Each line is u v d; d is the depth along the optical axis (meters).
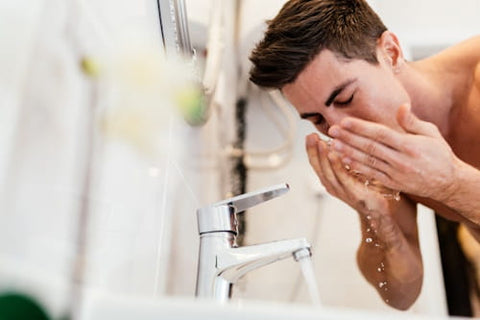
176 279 0.63
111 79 0.37
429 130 0.84
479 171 0.85
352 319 0.23
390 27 1.27
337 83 0.89
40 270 0.25
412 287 0.95
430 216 1.00
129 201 0.42
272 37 0.91
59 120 0.29
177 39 0.60
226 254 0.45
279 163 1.23
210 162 1.04
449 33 1.25
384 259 0.96
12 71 0.24
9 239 0.23
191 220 0.77
